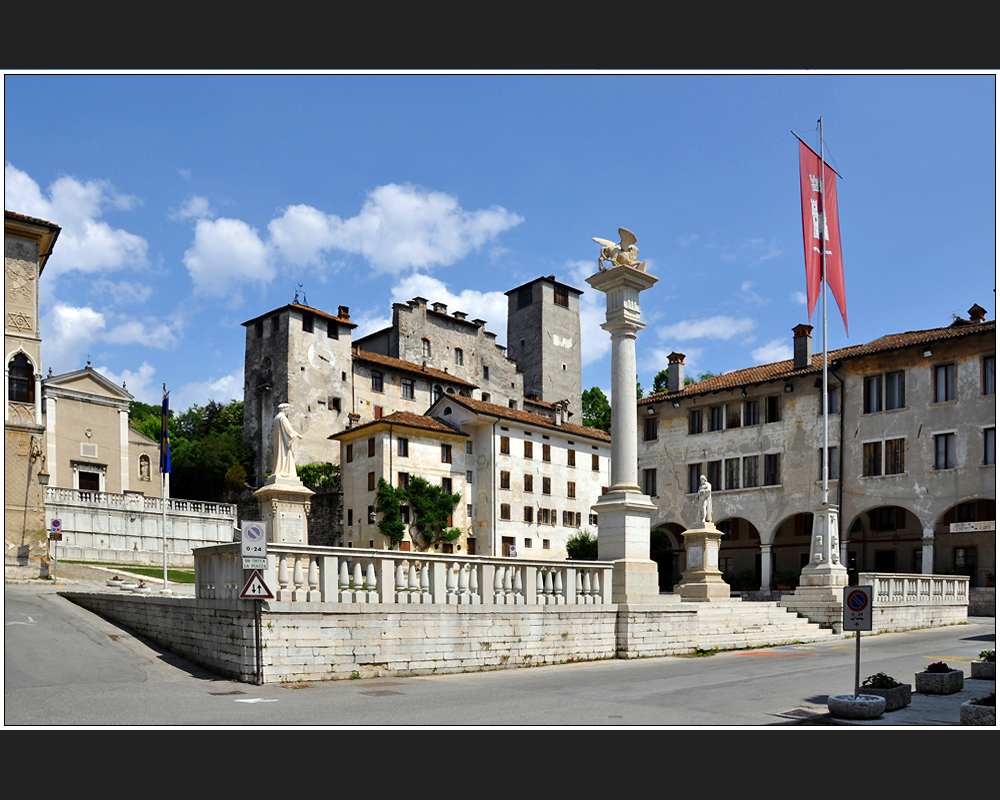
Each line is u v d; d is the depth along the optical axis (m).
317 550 16.02
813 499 47.50
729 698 14.29
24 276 35.97
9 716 11.82
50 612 21.77
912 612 33.06
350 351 70.94
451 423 61.34
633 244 23.03
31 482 35.16
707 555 32.91
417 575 17.69
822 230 33.00
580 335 95.25
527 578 19.73
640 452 56.41
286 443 21.19
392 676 16.66
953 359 43.34
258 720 11.58
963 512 44.28
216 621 16.56
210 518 52.66
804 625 28.75
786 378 49.00
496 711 12.55
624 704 13.46
